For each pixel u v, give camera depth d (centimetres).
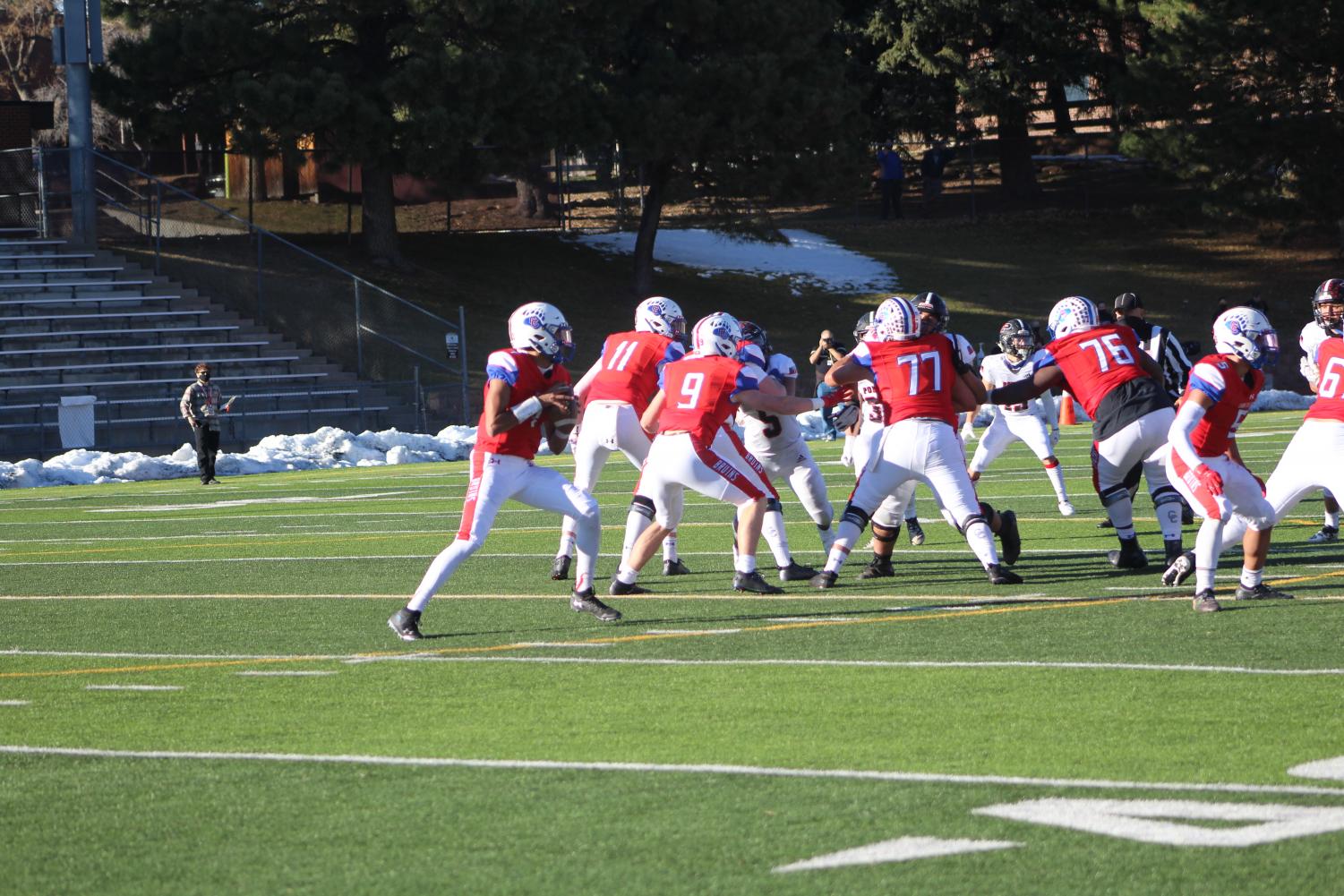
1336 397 2697
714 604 2998
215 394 7250
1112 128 16025
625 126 11975
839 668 2316
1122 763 1717
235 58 11294
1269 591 2848
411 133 11038
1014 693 2098
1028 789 1616
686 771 1730
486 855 1452
